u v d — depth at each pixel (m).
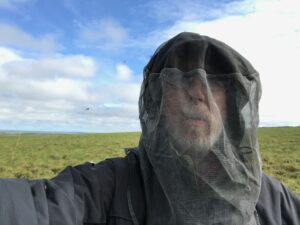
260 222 0.58
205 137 0.49
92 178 0.54
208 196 0.49
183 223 0.50
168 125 0.51
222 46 0.53
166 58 0.53
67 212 0.48
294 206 0.63
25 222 0.43
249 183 0.50
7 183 0.46
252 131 0.52
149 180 0.54
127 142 12.63
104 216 0.54
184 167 0.50
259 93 0.55
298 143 10.83
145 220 0.54
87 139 14.17
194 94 0.50
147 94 0.56
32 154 9.66
